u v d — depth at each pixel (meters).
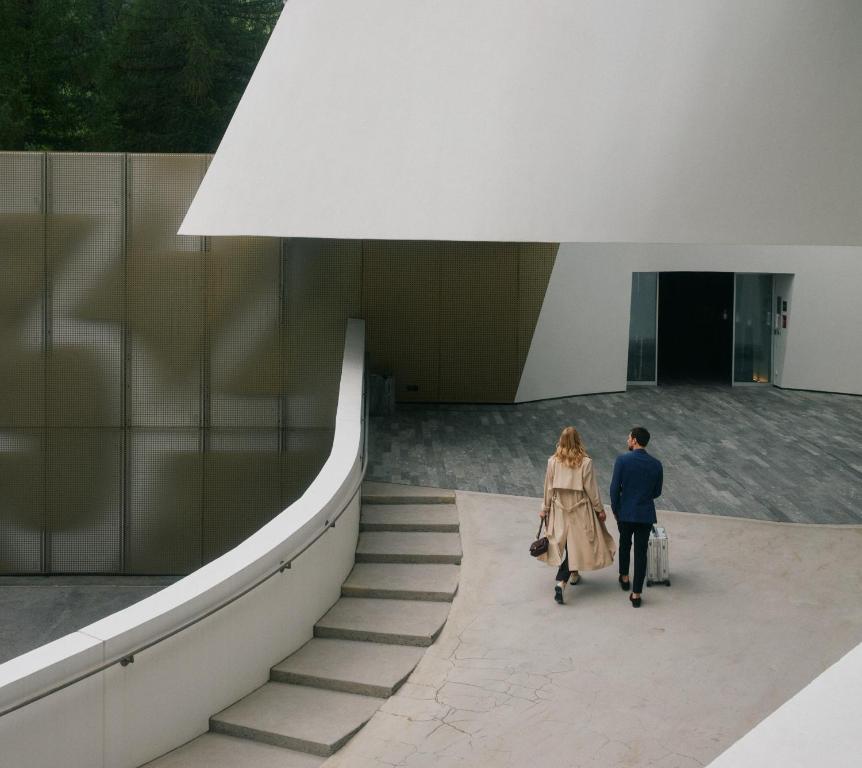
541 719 6.96
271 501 15.66
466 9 11.26
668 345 25.64
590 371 19.92
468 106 10.96
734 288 21.41
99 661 6.03
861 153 10.39
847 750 2.69
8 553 15.63
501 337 17.16
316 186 11.43
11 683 5.45
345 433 10.67
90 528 15.64
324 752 6.67
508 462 13.84
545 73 10.79
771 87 10.38
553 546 8.94
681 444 15.54
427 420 16.84
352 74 11.59
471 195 10.73
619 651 7.99
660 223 10.34
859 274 20.11
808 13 10.45
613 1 10.79
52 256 15.19
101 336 15.35
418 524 10.93
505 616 8.74
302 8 12.34
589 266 19.41
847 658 3.25
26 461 15.53
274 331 15.48
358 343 14.45
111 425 15.50
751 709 7.01
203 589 6.91
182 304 15.36
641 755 6.43
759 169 10.33
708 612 8.76
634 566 8.84
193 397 15.49
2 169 15.02
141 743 6.46
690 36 10.54
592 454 14.67
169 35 32.72
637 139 10.45
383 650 8.20
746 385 21.59
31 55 32.25
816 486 13.10
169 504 15.65
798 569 9.88
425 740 6.79
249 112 12.37
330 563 8.99
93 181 15.06
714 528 11.19
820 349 20.70
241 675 7.45
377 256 15.88
